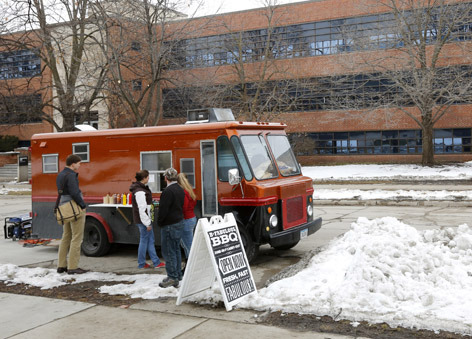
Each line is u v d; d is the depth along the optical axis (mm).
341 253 7832
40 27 27734
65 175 8445
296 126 39562
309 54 38594
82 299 6883
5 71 38312
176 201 7188
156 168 9750
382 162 36656
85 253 10547
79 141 10789
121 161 10234
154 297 6789
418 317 5113
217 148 8977
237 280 6379
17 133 47844
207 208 9094
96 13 28125
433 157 33375
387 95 34406
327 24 38031
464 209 15453
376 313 5352
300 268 7574
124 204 9984
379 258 6355
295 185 9391
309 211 9945
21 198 26781
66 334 5504
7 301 6910
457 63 33625
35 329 5703
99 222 10398
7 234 13031
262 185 8727
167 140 9570
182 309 6211
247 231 8688
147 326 5652
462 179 24688
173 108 34344
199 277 6555
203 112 9859
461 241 6973
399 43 34562
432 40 33938
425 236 7746
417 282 5879
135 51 31609
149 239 9008
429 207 16375
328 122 38688
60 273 8664
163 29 27812
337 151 38969
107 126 38844
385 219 8883
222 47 33750
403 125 36531
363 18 36781
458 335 4758
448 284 5793
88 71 28844
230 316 5840
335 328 5195
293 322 5465
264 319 5645
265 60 33562
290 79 37281
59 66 40469
